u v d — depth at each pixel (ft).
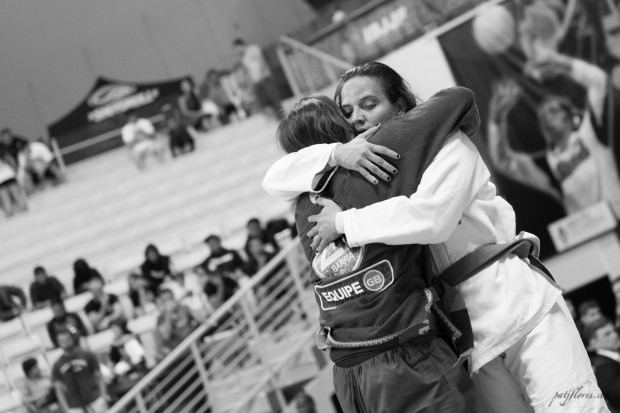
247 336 26.78
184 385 27.86
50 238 43.27
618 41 30.50
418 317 7.38
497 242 8.00
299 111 8.22
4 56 58.80
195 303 31.60
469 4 33.45
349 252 7.46
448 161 7.40
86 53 59.47
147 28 59.52
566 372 7.68
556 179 31.45
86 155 54.70
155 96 56.44
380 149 7.42
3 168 45.34
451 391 7.38
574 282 31.19
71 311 36.14
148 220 41.98
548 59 31.48
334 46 37.40
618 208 30.73
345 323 7.52
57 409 29.25
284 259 30.60
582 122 31.19
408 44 34.27
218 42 58.95
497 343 7.71
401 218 7.22
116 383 28.27
